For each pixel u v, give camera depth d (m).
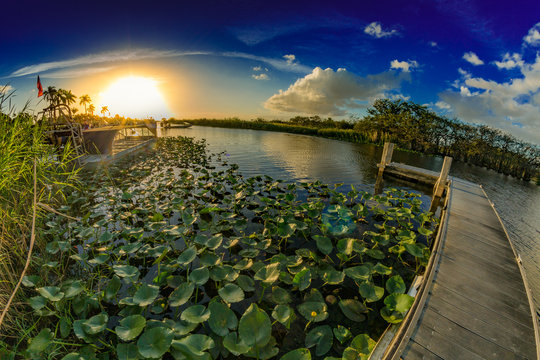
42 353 1.97
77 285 2.47
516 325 2.30
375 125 26.69
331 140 27.59
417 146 23.58
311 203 5.59
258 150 16.59
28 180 3.66
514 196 9.97
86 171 8.88
